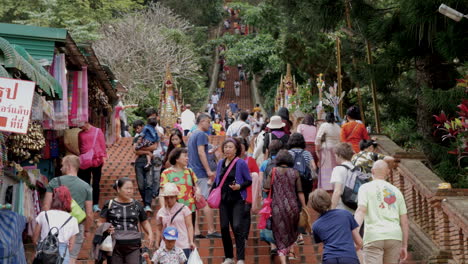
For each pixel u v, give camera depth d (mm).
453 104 12641
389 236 7562
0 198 9359
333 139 12023
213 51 63312
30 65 8820
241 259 9461
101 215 8391
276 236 9234
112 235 8227
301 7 15461
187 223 8812
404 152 11539
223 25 72875
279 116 12289
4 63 7965
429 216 10055
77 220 8758
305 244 10773
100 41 40219
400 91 16922
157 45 41188
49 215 7945
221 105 56406
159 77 41438
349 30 15359
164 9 50625
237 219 9555
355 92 21016
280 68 45625
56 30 11250
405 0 12547
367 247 7629
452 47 12391
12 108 6848
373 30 14281
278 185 9359
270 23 23500
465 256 8930
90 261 9945
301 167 10172
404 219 7715
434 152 14375
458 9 12266
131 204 8484
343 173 8742
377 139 13062
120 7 49000
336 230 7129
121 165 17891
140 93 39375
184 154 9828
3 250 6648
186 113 24109
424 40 14117
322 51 21047
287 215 9227
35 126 10461
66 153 13148
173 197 8789
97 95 15688
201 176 10914
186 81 49469
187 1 58750
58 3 43250
